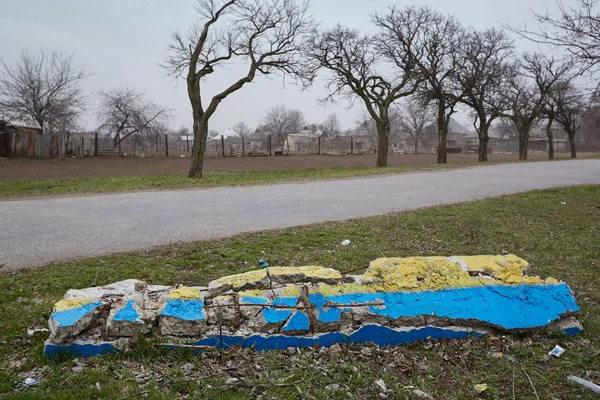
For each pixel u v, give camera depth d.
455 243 7.89
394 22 30.42
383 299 4.18
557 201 12.73
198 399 3.26
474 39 34.31
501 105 38.91
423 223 9.35
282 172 23.33
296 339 3.96
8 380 3.43
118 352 3.72
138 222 9.17
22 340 4.07
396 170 23.22
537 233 8.79
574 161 35.12
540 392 3.51
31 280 5.64
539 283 4.59
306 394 3.33
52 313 3.75
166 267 6.23
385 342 4.07
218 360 3.73
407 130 90.19
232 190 14.42
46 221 9.20
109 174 22.19
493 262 4.79
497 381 3.65
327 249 7.33
